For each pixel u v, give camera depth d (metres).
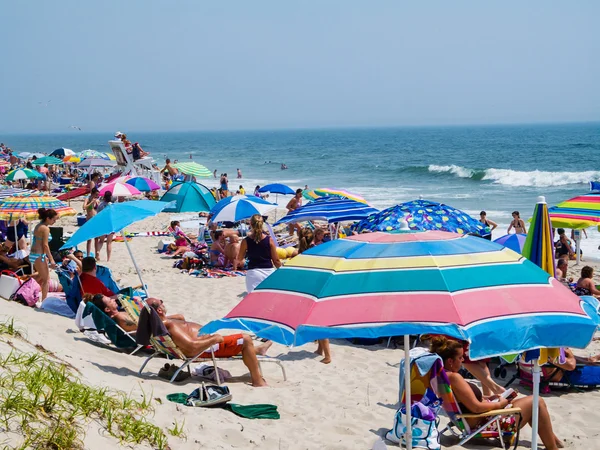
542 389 7.61
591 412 6.88
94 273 9.10
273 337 3.71
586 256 18.83
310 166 73.56
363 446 5.67
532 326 3.55
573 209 11.90
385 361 8.61
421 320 3.50
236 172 65.44
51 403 4.45
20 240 12.21
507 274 3.91
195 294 12.11
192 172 27.42
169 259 15.98
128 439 4.61
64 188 34.88
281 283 4.18
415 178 54.47
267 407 6.44
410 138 184.38
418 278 3.79
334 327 3.54
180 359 7.69
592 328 3.64
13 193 11.38
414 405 5.66
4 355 5.19
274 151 121.12
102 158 37.44
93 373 6.13
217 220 12.95
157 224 23.38
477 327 3.47
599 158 74.06
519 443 6.02
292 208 18.72
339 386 7.50
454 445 5.91
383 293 3.72
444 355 5.76
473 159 80.44
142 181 22.28
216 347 7.19
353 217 11.69
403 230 4.46
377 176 57.25
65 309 9.06
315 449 5.53
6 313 7.83
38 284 9.41
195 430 5.41
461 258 3.97
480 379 6.77
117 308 8.36
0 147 61.75
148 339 6.91
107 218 8.68
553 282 4.00
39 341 6.56
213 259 14.65
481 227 9.76
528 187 44.97
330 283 3.88
